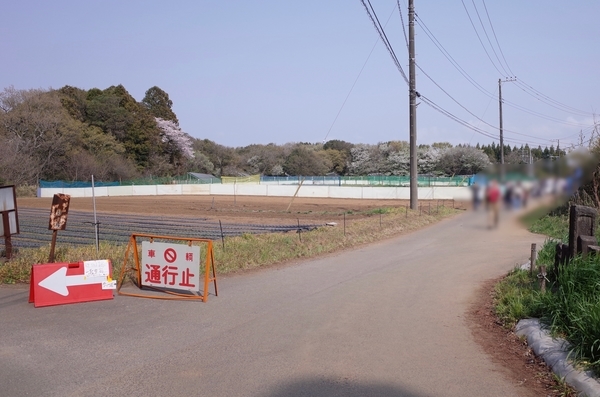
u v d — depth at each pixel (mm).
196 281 9906
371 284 11383
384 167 88000
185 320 8328
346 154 99438
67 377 5828
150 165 77188
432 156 79250
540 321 7430
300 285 11227
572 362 5758
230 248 15023
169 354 6637
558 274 9227
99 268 9766
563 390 5371
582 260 8211
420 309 9156
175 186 65500
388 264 14219
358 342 7176
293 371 6020
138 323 8141
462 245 18250
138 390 5453
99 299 9656
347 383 5645
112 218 31859
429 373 5988
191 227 25625
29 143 57906
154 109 88750
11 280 11078
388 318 8500
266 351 6758
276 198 57375
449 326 8062
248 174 101688
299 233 18266
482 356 6633
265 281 11656
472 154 67000
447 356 6617
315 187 59906
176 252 10125
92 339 7281
